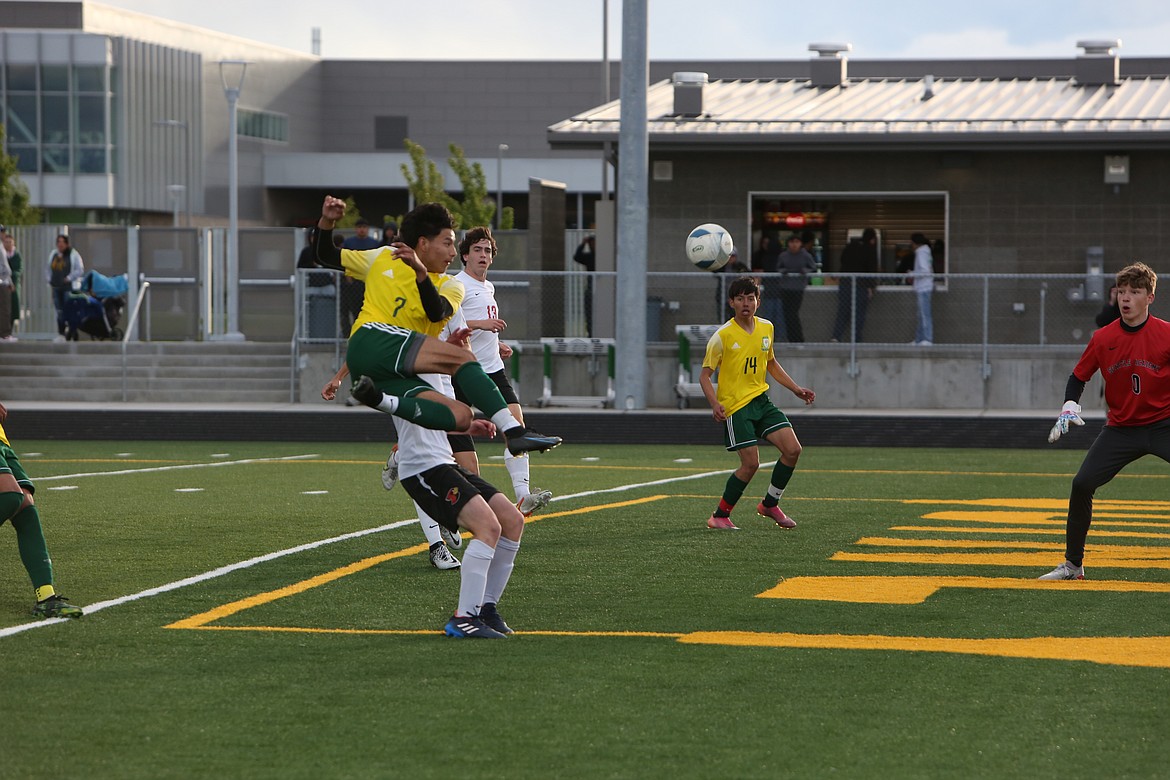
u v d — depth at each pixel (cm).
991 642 1141
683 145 4181
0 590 1373
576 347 3931
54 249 4925
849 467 2736
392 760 833
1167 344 1370
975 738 875
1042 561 1564
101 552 1609
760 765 823
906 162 4197
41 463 2781
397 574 1469
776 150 4219
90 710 938
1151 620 1232
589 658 1087
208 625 1210
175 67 12156
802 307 3938
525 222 13600
